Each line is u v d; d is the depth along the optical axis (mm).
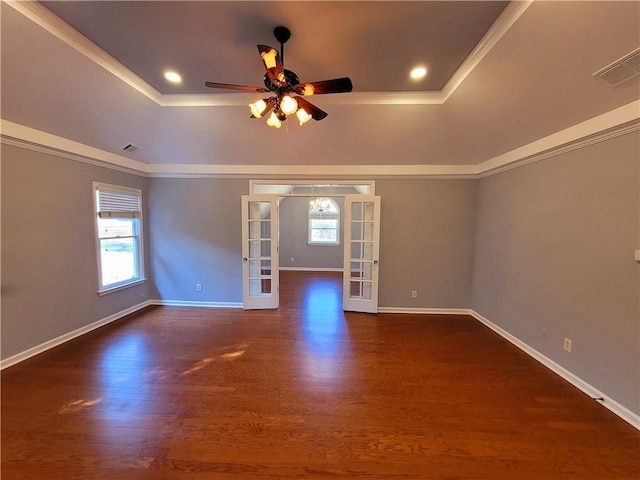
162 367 2730
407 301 4496
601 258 2229
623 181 2055
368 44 2266
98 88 2717
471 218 4316
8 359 2693
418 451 1761
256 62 2572
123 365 2756
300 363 2842
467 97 2895
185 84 3014
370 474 1602
